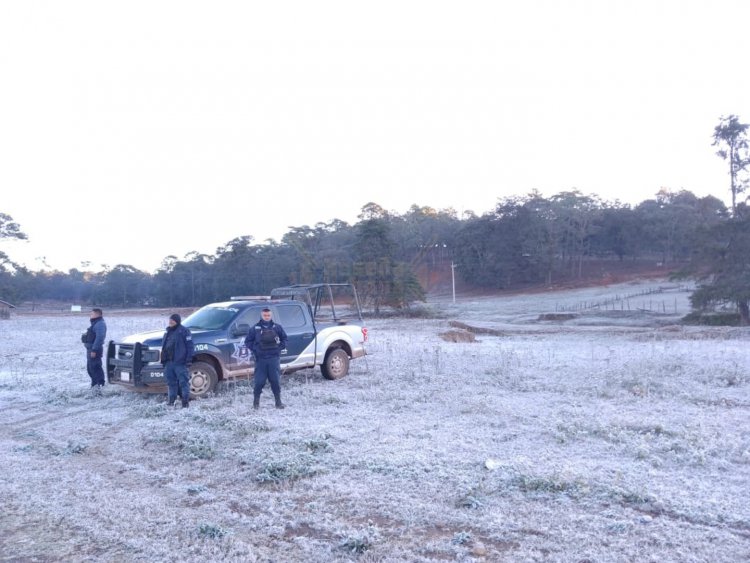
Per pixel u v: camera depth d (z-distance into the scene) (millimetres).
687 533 5500
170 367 11562
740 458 7477
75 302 97000
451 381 13250
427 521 5996
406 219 110750
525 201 98375
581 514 5992
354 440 8703
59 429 10219
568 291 86875
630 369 13734
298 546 5590
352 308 47781
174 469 7906
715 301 48938
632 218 102000
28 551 5629
